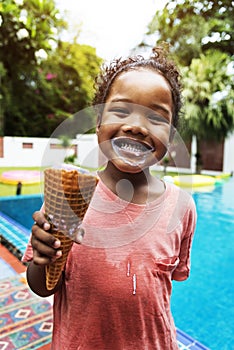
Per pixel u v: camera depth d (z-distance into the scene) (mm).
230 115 11492
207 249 4816
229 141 12859
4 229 4047
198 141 11391
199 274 3959
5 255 3209
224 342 2650
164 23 11562
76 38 12414
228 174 11391
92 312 870
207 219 6223
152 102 774
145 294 873
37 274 804
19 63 8133
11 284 2572
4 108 11000
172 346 958
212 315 3055
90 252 869
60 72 12023
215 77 10883
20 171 6453
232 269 4105
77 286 875
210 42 11984
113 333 879
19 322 2066
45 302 2320
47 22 6250
